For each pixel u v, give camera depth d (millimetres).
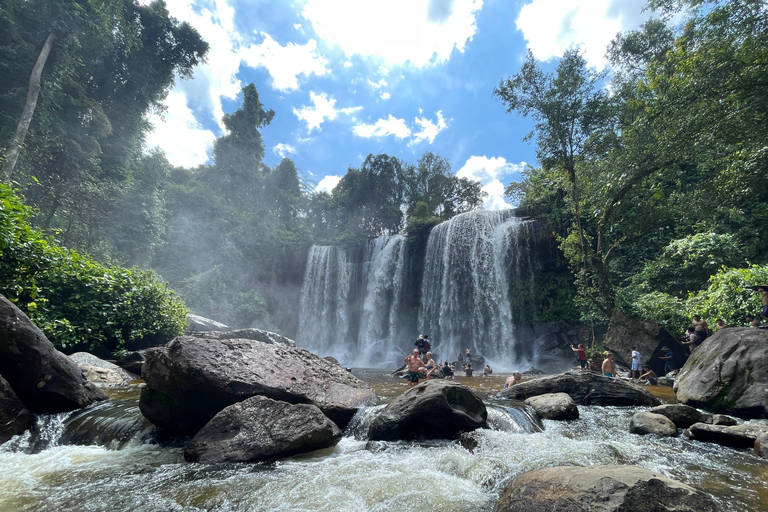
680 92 11344
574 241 16734
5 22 15570
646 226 15156
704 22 10484
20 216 7418
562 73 15891
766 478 3529
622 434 5301
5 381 4863
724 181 11680
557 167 17219
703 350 7527
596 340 19625
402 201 41000
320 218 41656
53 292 9234
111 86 24031
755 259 12375
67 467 4086
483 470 3830
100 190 20328
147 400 5059
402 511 3082
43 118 17047
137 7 25438
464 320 25000
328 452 4652
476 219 26062
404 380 12758
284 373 6059
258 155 43406
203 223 31375
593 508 2490
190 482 3646
